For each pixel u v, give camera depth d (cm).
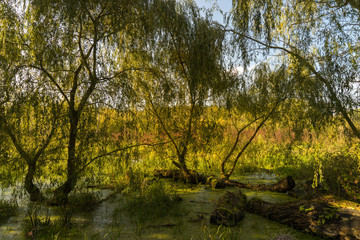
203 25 512
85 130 408
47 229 337
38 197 439
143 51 479
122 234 333
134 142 501
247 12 502
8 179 396
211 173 699
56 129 398
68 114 398
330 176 447
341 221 315
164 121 554
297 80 477
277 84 539
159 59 511
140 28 465
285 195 523
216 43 520
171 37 514
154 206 435
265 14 499
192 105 551
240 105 583
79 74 435
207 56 514
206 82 529
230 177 688
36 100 367
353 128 407
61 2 381
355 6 405
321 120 423
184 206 448
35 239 312
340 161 432
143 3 450
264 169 746
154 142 570
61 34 396
